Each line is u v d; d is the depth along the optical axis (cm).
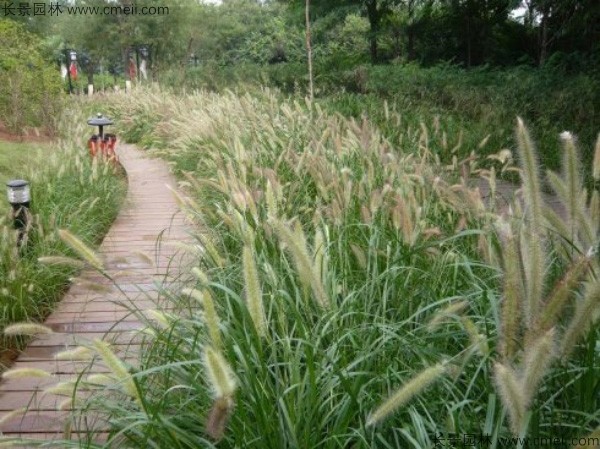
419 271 349
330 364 261
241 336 264
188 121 1280
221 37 4141
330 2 2372
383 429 250
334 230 417
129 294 551
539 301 196
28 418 348
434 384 258
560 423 221
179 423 263
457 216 485
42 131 1543
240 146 705
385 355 275
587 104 1282
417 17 2503
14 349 454
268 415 234
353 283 361
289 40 3784
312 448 232
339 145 627
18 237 598
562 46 2106
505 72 1870
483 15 2297
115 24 3262
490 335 255
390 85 1758
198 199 776
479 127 1227
